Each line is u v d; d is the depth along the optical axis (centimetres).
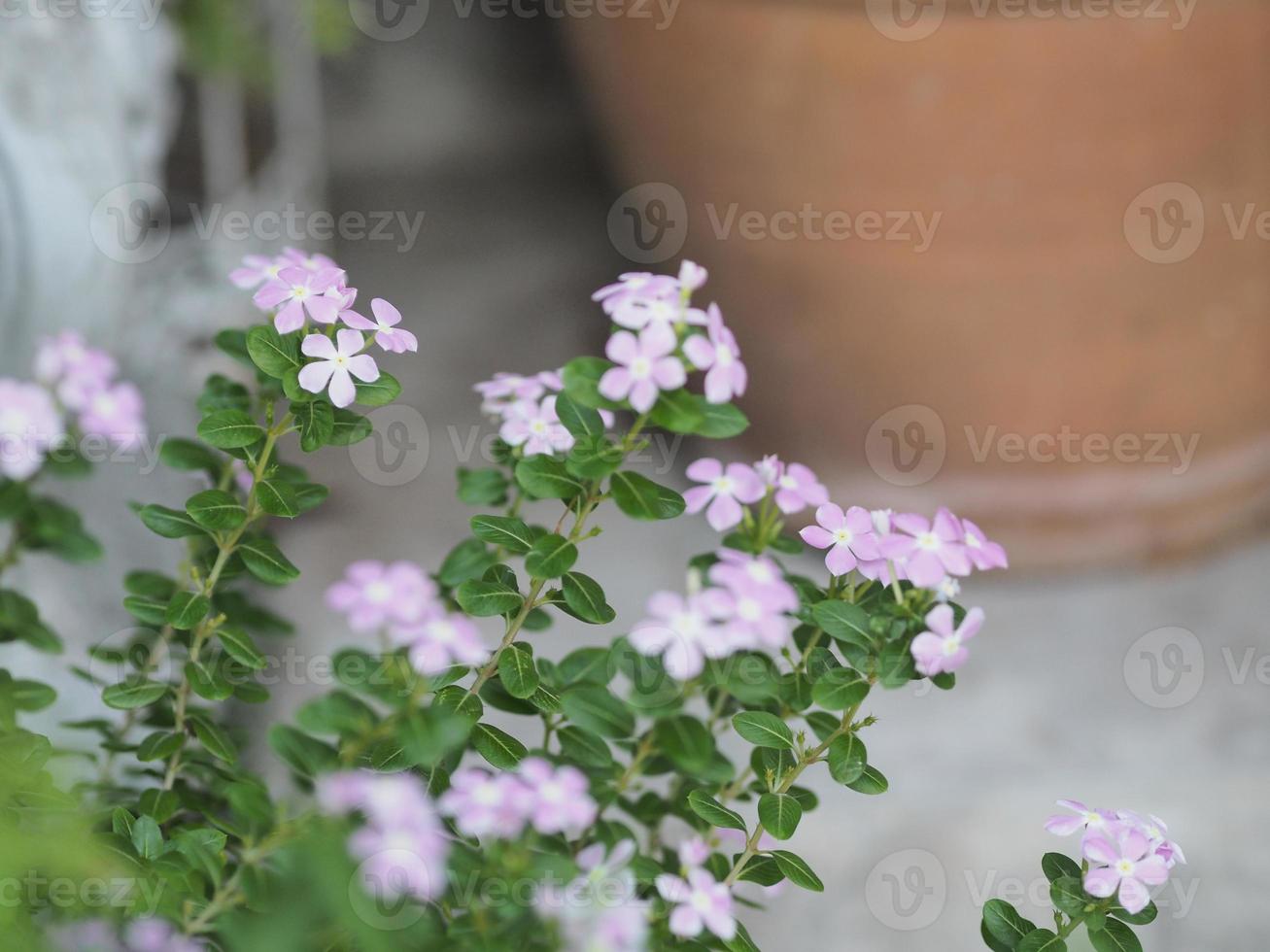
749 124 128
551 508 155
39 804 83
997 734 131
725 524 87
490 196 220
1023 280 129
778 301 138
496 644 134
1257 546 154
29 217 107
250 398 92
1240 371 140
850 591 88
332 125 232
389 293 192
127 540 113
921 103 121
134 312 113
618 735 87
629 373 83
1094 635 142
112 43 111
